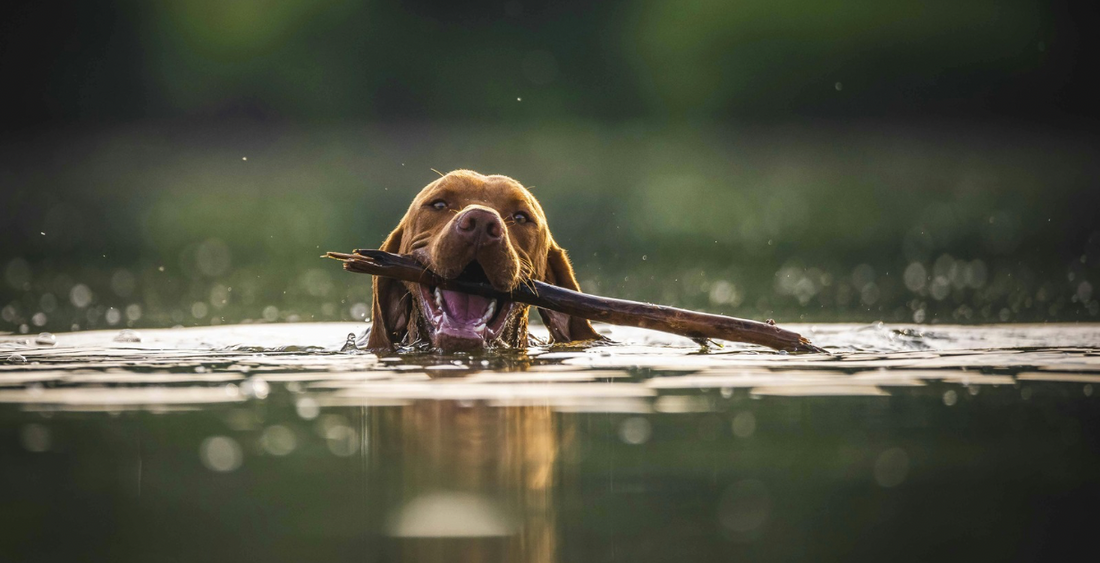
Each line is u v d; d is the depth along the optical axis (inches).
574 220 1275.8
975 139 2063.2
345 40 2507.4
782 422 242.5
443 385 289.6
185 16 2449.6
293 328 487.8
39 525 171.2
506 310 371.2
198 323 544.7
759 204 1422.2
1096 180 1626.5
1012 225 1167.0
